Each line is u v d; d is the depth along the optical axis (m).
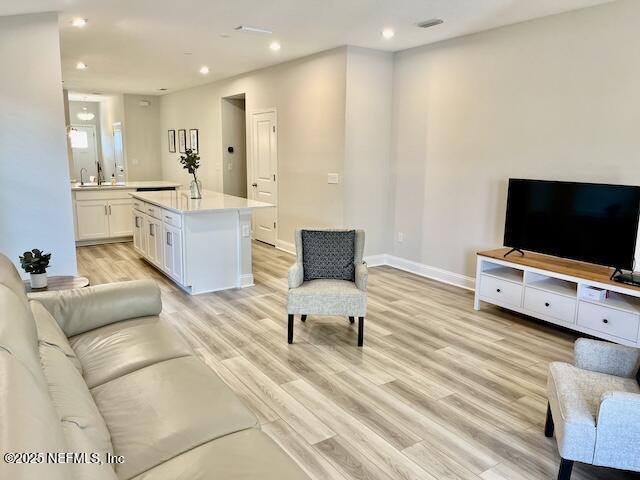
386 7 3.92
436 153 5.29
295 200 6.50
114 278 5.34
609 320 3.39
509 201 4.22
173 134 10.23
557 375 2.23
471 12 4.02
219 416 1.75
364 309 3.47
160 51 5.76
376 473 2.15
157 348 2.33
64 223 4.50
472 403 2.77
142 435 1.63
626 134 3.66
